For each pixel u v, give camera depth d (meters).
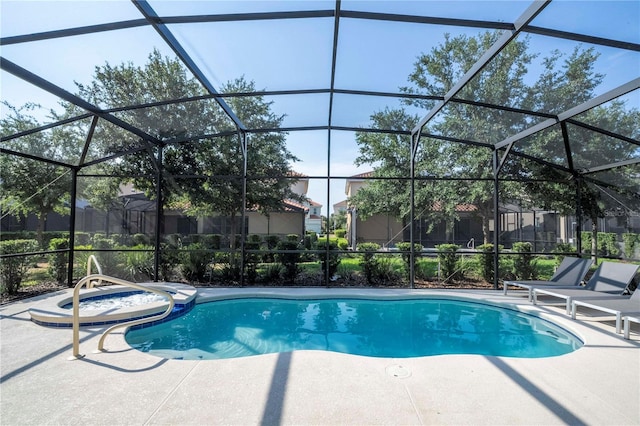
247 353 4.86
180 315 6.12
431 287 8.27
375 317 6.50
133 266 8.49
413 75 5.76
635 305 5.05
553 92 5.59
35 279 7.93
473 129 7.80
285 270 8.60
